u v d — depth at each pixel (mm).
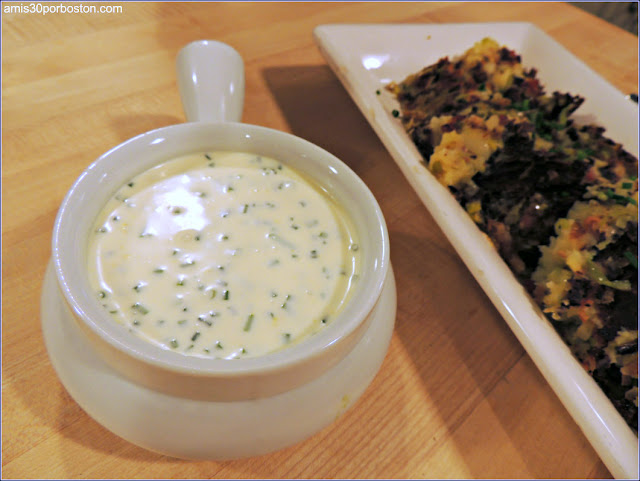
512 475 463
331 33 816
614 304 556
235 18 930
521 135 739
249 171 434
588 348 527
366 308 310
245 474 437
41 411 442
